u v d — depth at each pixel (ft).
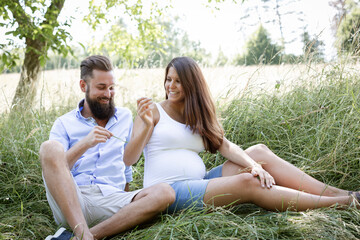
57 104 14.43
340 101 10.56
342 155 9.21
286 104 11.45
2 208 8.36
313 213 6.66
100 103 7.93
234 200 7.11
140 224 6.91
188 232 6.18
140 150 7.65
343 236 6.05
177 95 8.07
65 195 6.36
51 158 6.43
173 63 8.16
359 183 8.82
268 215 6.92
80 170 7.72
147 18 24.18
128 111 8.58
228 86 12.75
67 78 17.71
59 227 6.88
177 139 7.88
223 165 8.36
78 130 7.97
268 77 12.80
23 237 7.02
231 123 11.16
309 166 9.21
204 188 7.17
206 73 14.94
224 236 6.26
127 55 25.16
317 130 9.78
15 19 17.67
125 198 7.07
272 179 7.13
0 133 11.41
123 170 8.11
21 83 15.87
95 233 6.52
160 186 6.77
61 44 17.28
